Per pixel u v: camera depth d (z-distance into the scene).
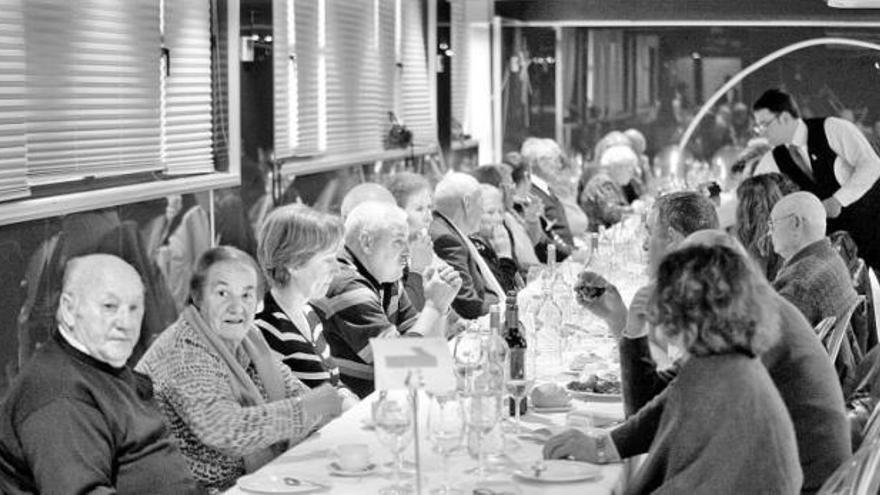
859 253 9.39
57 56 6.34
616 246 8.98
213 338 4.46
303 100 9.39
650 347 4.32
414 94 11.91
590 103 13.70
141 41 7.11
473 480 3.94
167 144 7.42
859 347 6.37
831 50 13.08
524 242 9.02
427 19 12.13
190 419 4.36
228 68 7.94
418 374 3.65
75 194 6.25
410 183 7.73
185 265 7.32
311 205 9.34
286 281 5.08
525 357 4.86
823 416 4.16
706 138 13.50
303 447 4.35
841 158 9.41
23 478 3.85
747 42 13.29
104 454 3.86
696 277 3.48
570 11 13.46
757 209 6.39
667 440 3.54
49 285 6.04
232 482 4.49
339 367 5.71
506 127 13.67
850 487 4.07
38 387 3.83
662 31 13.45
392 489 3.83
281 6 8.95
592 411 4.71
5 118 5.87
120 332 3.91
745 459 3.44
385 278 5.94
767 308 3.50
